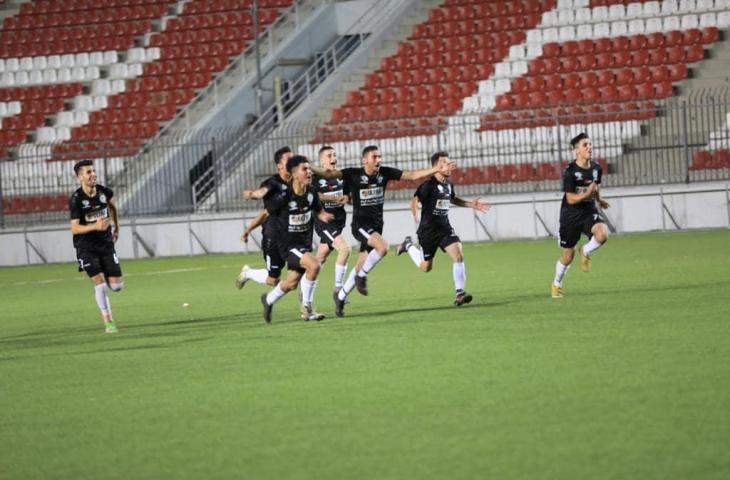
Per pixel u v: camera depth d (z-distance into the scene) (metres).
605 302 48.16
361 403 29.33
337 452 24.34
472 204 50.12
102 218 48.53
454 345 38.31
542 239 94.06
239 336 44.88
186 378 35.19
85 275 91.00
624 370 31.50
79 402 32.34
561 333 39.59
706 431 23.98
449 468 22.53
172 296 66.56
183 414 29.48
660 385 29.03
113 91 130.50
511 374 32.03
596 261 70.50
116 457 25.25
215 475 23.14
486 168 101.38
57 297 72.19
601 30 114.38
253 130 116.25
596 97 105.44
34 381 36.62
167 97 126.19
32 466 24.95
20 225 111.06
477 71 115.38
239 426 27.55
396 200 100.94
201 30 133.12
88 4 143.12
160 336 46.78
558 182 96.19
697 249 73.69
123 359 40.44
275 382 33.34
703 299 47.00
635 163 98.44
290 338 43.19
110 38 136.50
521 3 121.56
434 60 118.94
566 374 31.47
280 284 47.88
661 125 100.00
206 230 104.06
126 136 122.31
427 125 103.19
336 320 48.41
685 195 90.56
